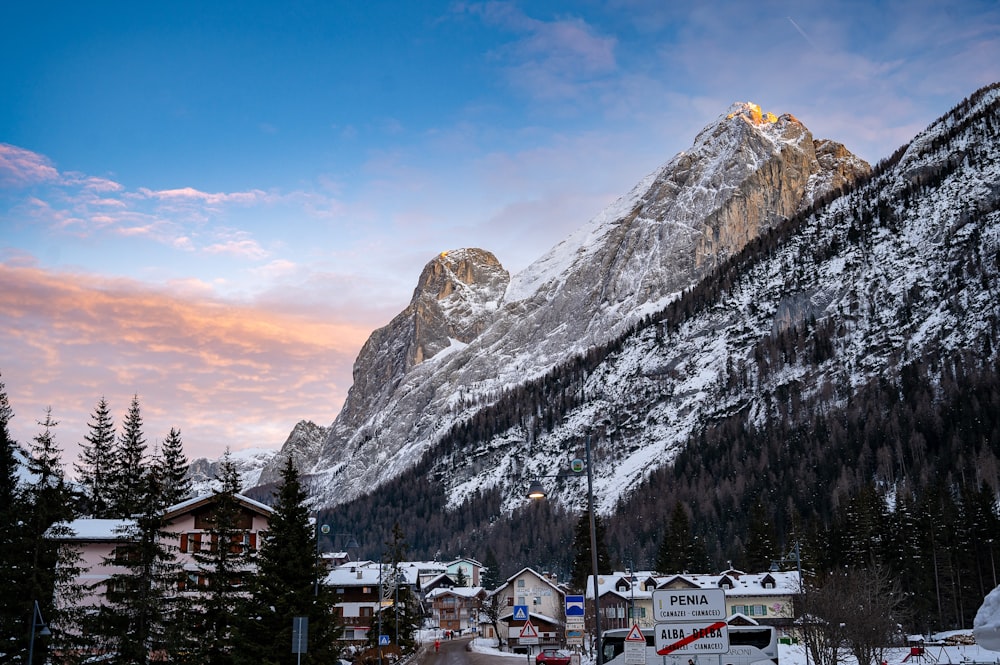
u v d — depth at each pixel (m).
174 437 80.19
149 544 51.00
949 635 107.31
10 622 44.81
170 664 50.78
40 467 50.03
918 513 125.69
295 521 51.16
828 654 61.22
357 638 110.94
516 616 51.28
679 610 31.88
